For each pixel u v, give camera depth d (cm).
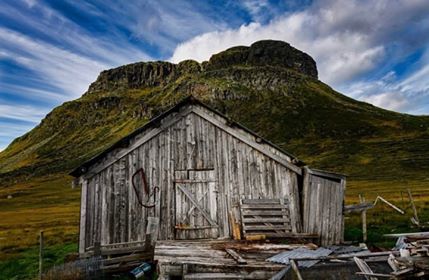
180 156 1393
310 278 775
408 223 1811
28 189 11669
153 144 1378
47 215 5266
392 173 8844
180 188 1368
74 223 3838
